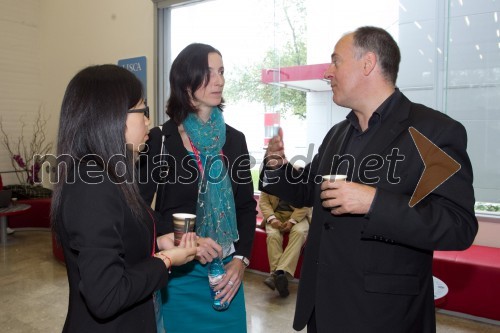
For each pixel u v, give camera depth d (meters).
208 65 1.55
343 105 1.39
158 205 1.66
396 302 1.18
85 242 0.91
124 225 1.02
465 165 1.14
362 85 1.31
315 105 4.21
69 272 1.04
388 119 1.28
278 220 3.78
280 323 3.06
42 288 3.79
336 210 1.17
